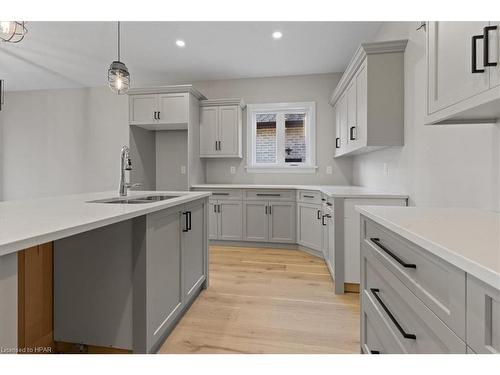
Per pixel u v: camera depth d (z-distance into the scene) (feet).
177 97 12.59
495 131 4.24
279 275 9.27
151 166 14.89
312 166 14.07
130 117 13.00
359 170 12.45
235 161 14.76
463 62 3.27
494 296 1.73
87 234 4.92
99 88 16.07
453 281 2.15
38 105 16.70
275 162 14.78
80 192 16.47
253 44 10.91
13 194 17.08
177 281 6.08
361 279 4.60
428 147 6.33
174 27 9.59
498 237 2.52
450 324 2.19
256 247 12.74
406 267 2.90
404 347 3.03
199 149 13.88
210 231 13.05
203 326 6.16
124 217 3.96
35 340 4.69
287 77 14.17
